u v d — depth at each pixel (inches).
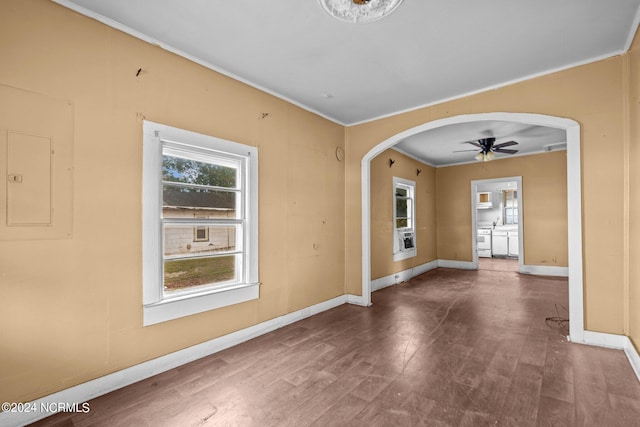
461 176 300.8
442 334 126.9
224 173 120.6
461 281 237.9
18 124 72.6
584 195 114.2
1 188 70.1
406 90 137.3
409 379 91.0
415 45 102.6
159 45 99.0
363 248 174.1
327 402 79.9
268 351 112.0
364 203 174.4
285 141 143.2
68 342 79.3
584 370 94.6
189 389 86.7
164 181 100.8
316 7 83.6
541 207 260.1
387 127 166.4
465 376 92.3
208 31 94.2
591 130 113.0
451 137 210.5
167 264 102.6
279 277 138.6
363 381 90.1
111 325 86.8
